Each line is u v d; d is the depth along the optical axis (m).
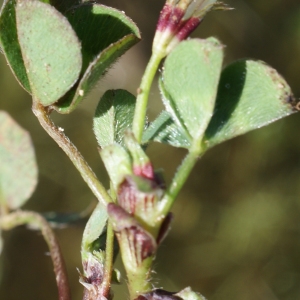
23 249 0.44
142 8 0.54
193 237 0.51
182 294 0.18
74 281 0.46
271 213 0.52
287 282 0.50
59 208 0.47
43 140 0.47
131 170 0.18
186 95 0.18
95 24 0.19
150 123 0.19
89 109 0.49
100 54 0.18
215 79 0.18
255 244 0.51
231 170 0.53
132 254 0.18
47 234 0.18
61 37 0.18
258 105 0.18
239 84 0.18
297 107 0.18
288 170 0.53
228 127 0.18
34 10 0.18
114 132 0.19
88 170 0.18
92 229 0.19
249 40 0.56
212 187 0.53
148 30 0.54
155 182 0.17
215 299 0.50
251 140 0.54
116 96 0.19
